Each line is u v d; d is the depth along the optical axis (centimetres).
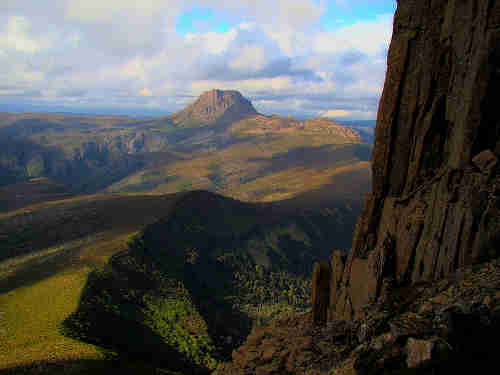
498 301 2161
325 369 3142
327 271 4722
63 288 15138
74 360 8744
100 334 11994
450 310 2194
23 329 10950
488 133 3002
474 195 2792
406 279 3388
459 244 2830
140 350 12312
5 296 14725
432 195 3334
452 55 3412
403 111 3750
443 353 1878
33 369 8056
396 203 3800
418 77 3619
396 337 2153
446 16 3431
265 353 4081
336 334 3591
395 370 1997
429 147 3588
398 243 3541
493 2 2928
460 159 3097
